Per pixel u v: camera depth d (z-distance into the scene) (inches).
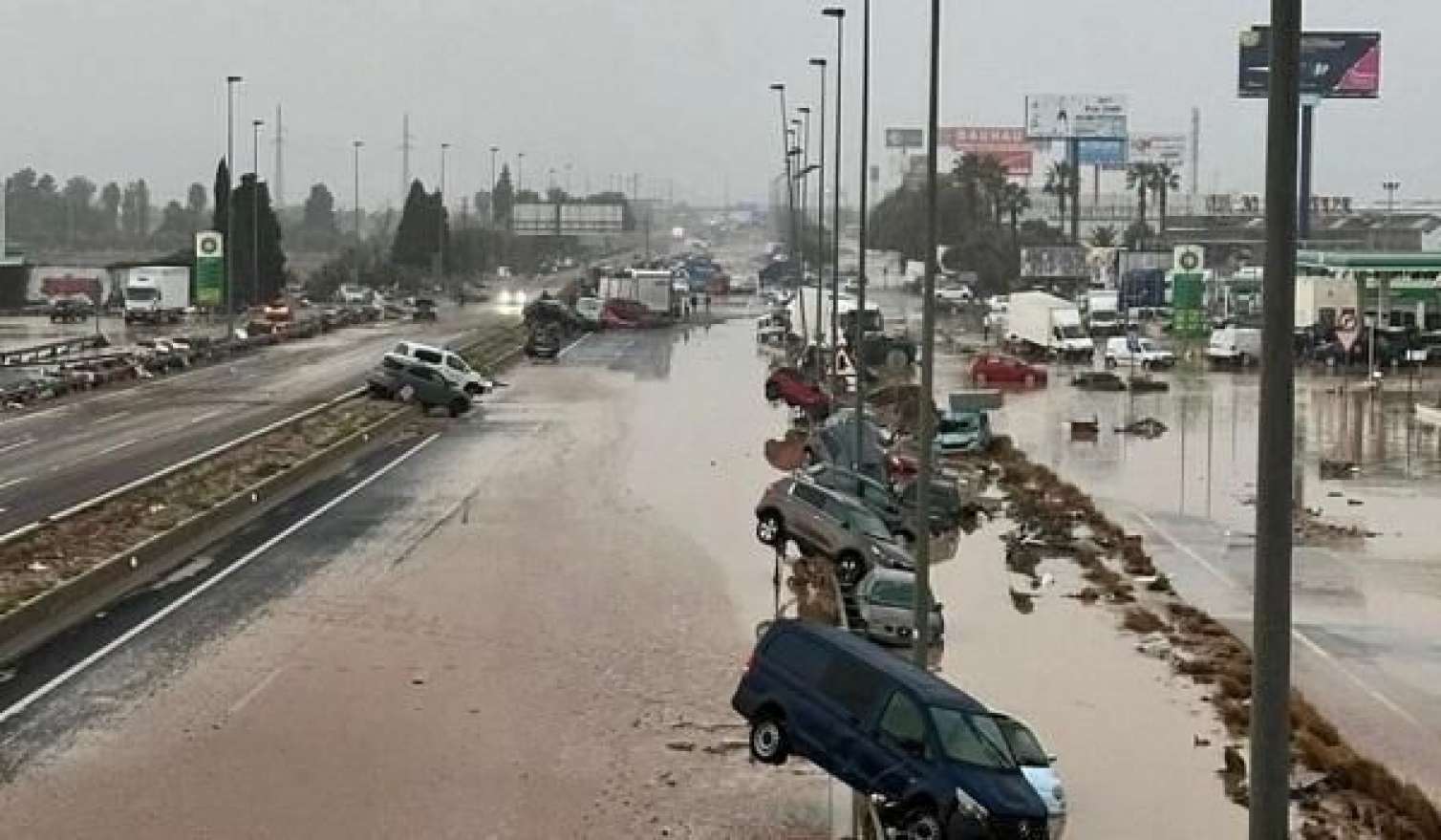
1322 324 3828.7
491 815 771.4
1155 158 7234.3
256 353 3563.0
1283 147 331.6
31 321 4480.8
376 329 4448.8
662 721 930.7
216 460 1829.5
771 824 761.6
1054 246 6210.6
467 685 997.8
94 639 1081.4
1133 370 3371.1
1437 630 1237.7
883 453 1872.5
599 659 1068.5
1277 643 332.8
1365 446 2358.5
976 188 7298.2
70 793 783.7
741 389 3036.4
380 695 970.7
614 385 3088.1
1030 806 727.7
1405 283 3823.8
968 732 755.4
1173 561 1508.4
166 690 967.0
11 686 966.4
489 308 5639.8
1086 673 1091.3
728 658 1075.3
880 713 775.7
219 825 747.4
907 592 1149.7
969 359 3713.1
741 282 7593.5
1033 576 1427.2
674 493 1791.3
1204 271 4370.1
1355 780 856.3
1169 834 778.8
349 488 1776.6
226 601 1205.7
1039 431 2544.3
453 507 1659.7
